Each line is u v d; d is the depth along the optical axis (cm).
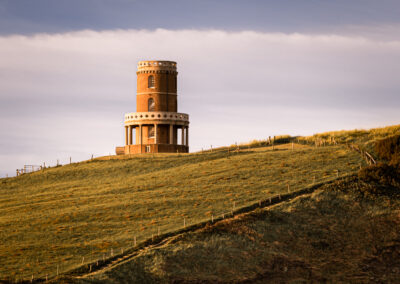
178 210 12069
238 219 11006
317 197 11956
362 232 10700
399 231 10638
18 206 13912
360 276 9325
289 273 9425
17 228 11669
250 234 10519
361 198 11894
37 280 8731
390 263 9719
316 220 11156
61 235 11000
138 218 11806
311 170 14175
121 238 10525
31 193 15750
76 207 13100
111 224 11538
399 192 12175
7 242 10725
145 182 15100
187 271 9288
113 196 13900
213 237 10312
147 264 9331
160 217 11712
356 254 10031
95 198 13862
